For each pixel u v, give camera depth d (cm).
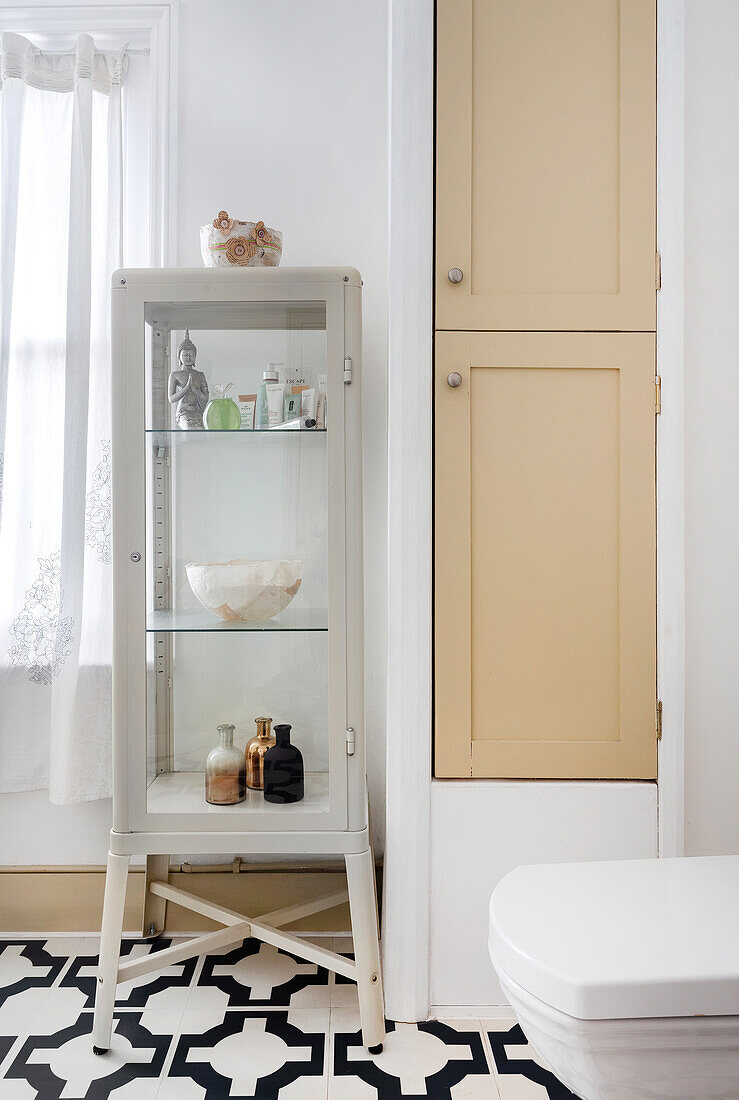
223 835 162
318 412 162
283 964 188
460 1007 168
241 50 199
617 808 168
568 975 103
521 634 168
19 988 177
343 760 163
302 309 162
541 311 167
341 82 199
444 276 167
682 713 167
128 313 162
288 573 164
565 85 166
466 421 166
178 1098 142
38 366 197
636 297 167
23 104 195
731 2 168
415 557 166
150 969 161
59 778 193
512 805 167
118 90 197
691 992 102
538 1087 146
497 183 167
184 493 164
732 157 169
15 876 201
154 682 165
